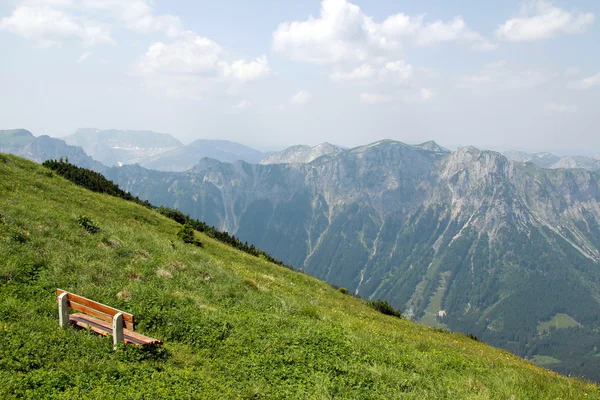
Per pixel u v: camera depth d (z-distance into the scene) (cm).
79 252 1883
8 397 851
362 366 1380
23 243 1769
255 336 1482
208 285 2020
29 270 1562
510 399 1280
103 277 1697
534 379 1559
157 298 1602
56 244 1877
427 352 1795
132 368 1075
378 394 1212
